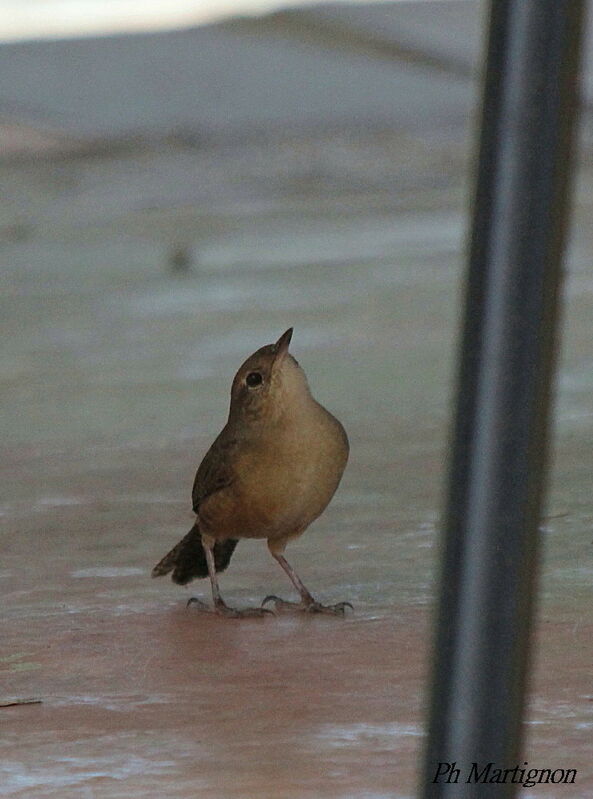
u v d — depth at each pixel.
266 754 6.53
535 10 3.72
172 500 12.26
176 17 57.53
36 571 10.22
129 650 8.30
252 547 10.85
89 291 24.89
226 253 28.14
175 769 6.39
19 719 7.13
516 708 3.85
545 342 3.79
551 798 5.90
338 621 8.77
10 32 55.47
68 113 45.91
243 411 8.48
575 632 8.18
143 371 18.23
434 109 45.81
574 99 3.77
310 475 8.52
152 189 36.22
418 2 58.00
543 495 3.86
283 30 54.72
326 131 43.41
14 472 13.58
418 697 7.27
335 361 18.16
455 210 32.16
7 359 19.58
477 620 3.85
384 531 10.89
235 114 45.81
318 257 26.98
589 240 26.33
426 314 21.20
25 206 35.38
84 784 6.24
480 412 3.82
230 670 7.83
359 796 6.02
